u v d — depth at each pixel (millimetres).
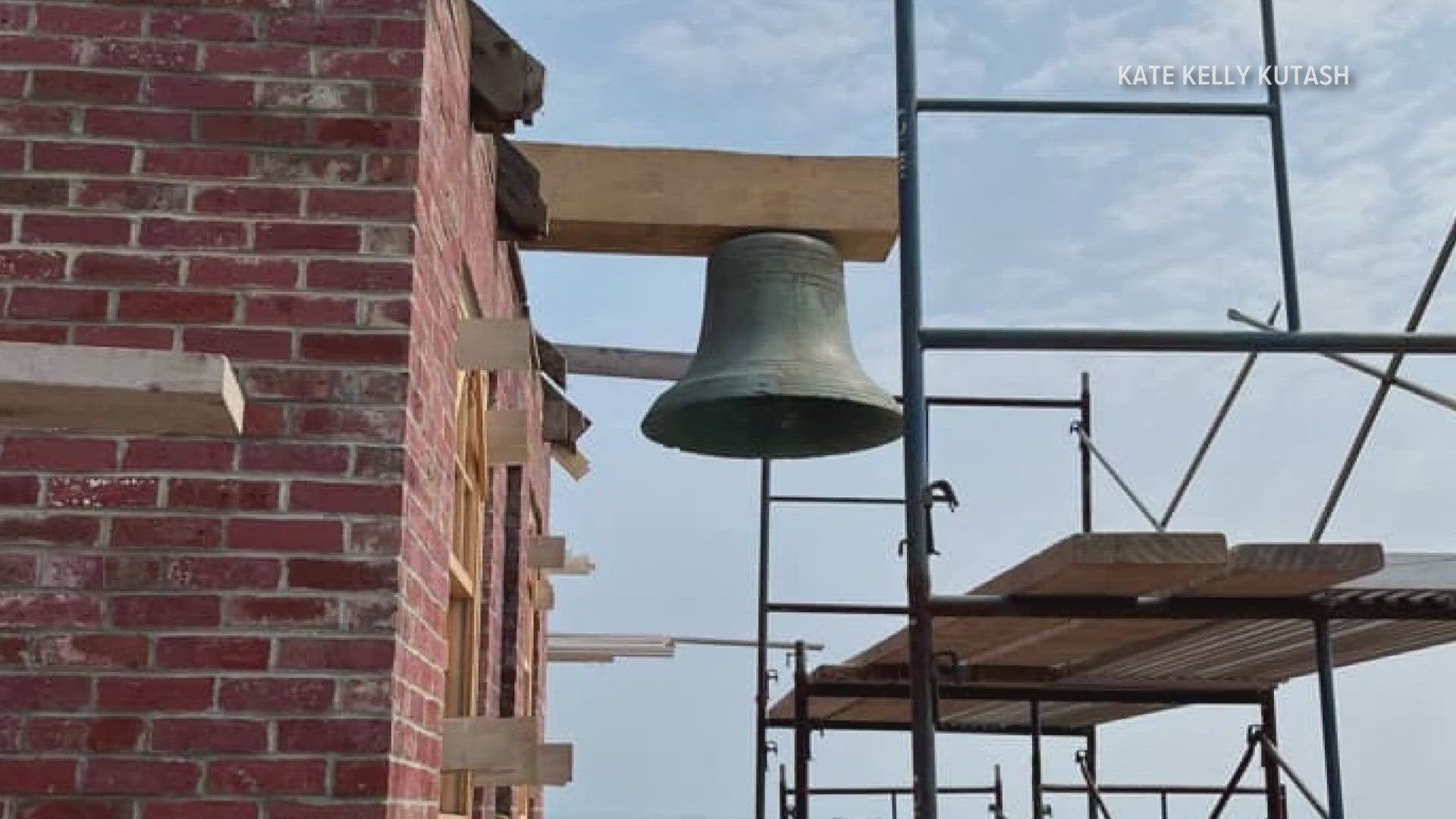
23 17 3773
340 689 3438
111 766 3350
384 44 3871
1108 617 4180
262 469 3562
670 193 6695
